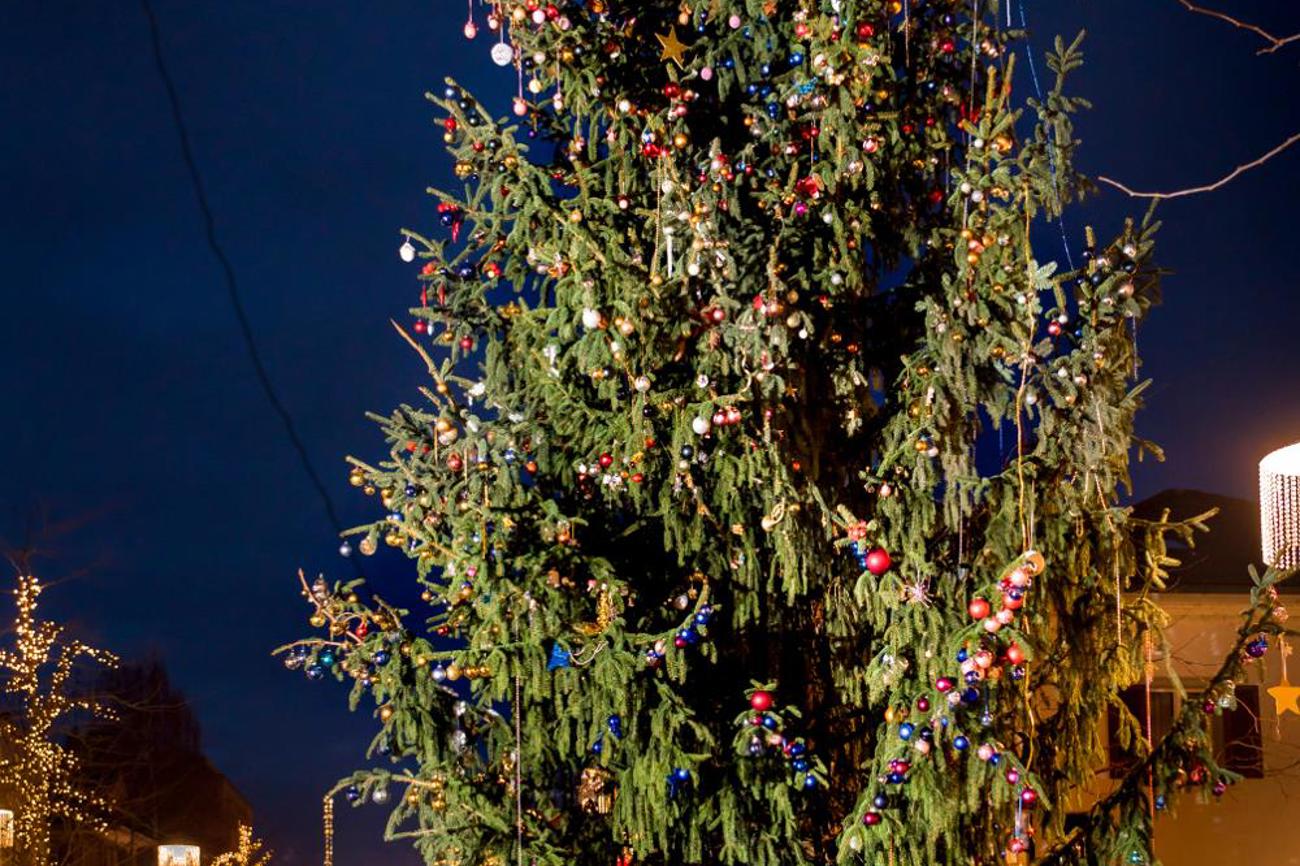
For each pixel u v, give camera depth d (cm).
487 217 606
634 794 562
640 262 574
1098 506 580
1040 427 561
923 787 507
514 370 617
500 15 606
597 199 605
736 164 639
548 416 615
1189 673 1012
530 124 643
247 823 2850
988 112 568
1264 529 507
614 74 635
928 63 649
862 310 648
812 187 598
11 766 1422
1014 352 548
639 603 600
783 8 655
